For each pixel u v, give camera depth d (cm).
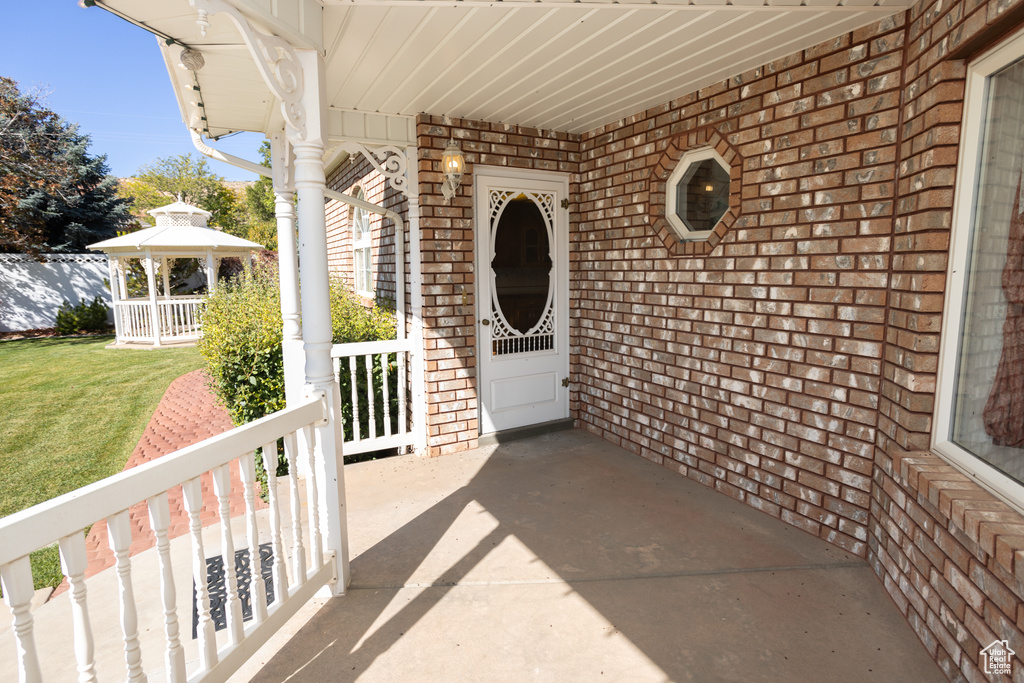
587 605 268
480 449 499
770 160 345
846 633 246
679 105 410
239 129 417
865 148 293
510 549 321
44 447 562
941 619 221
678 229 432
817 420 328
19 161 1714
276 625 231
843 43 300
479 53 322
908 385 258
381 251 682
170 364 1047
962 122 233
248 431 211
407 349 484
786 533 338
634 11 267
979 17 204
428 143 452
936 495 215
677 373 431
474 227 486
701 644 239
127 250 1309
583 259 532
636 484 415
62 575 322
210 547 332
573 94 401
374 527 351
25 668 138
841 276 309
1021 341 200
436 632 249
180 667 181
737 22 283
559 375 546
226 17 221
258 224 2512
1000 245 214
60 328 1555
